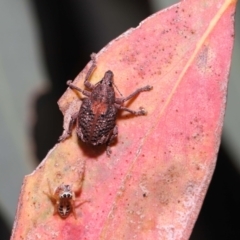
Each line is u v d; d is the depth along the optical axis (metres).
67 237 0.14
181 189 0.14
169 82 0.14
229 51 0.14
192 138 0.14
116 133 0.15
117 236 0.14
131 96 0.15
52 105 0.17
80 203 0.14
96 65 0.15
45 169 0.15
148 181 0.14
